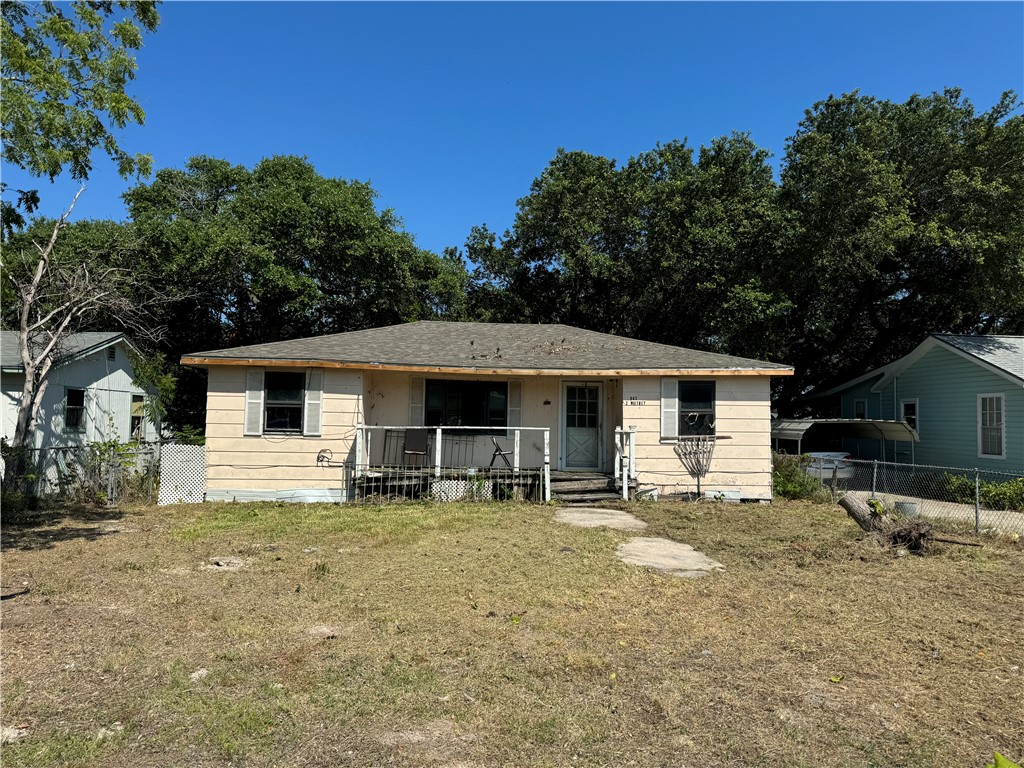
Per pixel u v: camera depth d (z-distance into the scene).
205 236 18.92
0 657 4.04
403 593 5.57
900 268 19.92
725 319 19.27
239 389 11.35
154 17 8.20
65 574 6.17
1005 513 11.23
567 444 13.17
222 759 2.92
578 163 22.69
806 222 18.19
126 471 11.52
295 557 6.96
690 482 12.16
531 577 6.16
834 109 19.53
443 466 12.77
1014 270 16.94
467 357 12.51
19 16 7.60
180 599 5.31
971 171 17.00
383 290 21.88
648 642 4.45
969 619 5.00
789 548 7.67
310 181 22.02
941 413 16.20
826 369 25.47
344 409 11.50
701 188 20.53
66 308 12.99
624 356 12.90
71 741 3.04
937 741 3.15
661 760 2.97
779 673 3.95
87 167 8.05
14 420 12.35
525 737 3.16
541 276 24.53
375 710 3.40
